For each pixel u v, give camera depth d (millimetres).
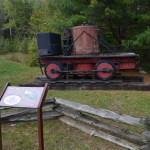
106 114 3588
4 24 33344
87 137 4016
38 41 7734
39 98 3180
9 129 4414
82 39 7793
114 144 3727
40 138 3158
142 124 3107
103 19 9625
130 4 9609
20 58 17734
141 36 8570
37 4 27250
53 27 10195
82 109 3969
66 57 7578
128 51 9938
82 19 9312
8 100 3262
